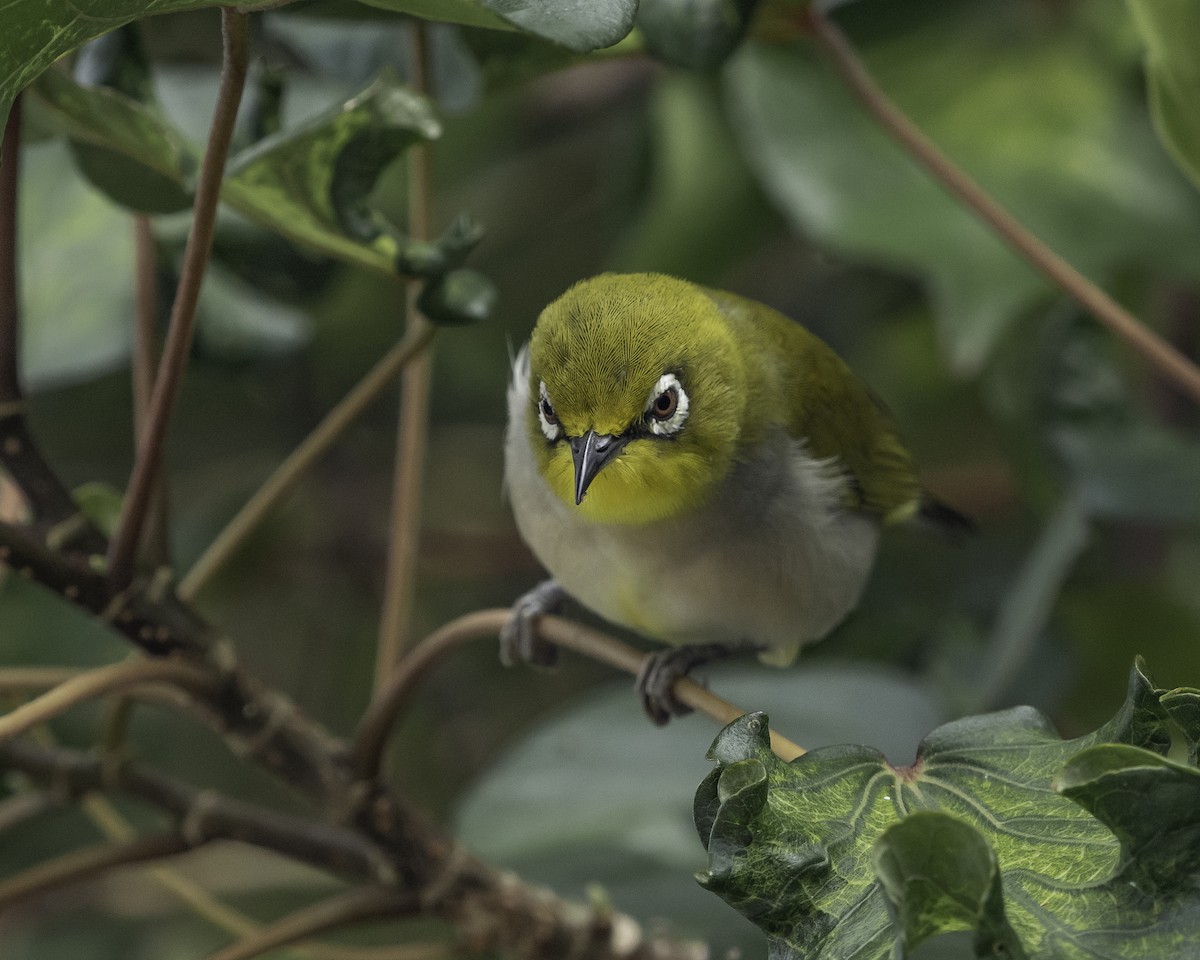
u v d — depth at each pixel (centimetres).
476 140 1175
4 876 1059
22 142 734
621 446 746
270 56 958
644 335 751
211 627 649
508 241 1220
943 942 573
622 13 404
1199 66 633
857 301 1196
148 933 1047
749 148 996
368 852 727
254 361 868
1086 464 930
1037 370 965
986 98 1020
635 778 948
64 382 862
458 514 1255
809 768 461
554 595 881
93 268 872
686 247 1085
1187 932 395
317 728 692
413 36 719
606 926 742
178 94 941
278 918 1054
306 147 584
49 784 716
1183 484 912
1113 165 991
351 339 1205
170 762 1127
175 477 1194
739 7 686
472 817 939
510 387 839
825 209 970
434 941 1008
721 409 770
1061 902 415
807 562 821
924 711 949
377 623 1191
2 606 1017
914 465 950
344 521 1199
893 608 1093
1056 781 392
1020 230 729
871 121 994
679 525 777
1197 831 395
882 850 380
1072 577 984
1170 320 1109
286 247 858
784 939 425
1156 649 991
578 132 1212
